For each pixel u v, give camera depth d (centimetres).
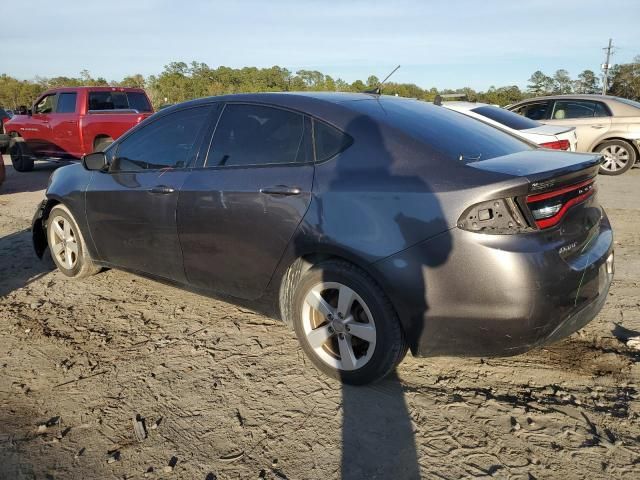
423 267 261
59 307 429
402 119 311
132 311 418
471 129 332
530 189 248
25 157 1302
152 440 261
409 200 266
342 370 300
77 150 1171
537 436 255
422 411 277
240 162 340
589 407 277
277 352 345
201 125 371
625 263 501
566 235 266
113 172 423
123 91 1244
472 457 243
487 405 281
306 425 269
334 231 286
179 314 409
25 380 319
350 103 325
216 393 299
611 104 1077
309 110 320
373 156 288
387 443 254
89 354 349
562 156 299
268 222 315
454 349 269
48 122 1209
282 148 324
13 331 386
